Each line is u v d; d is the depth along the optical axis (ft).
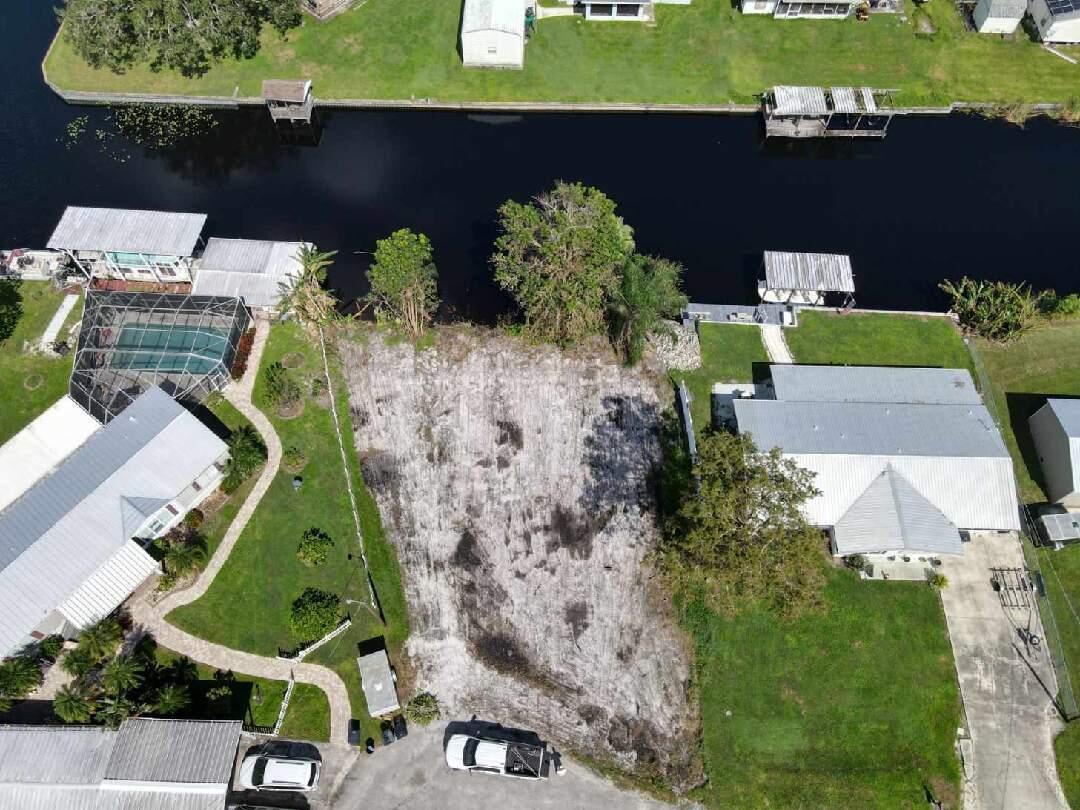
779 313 260.21
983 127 319.06
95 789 170.19
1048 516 218.59
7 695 182.60
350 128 311.88
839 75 322.14
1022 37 332.80
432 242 277.44
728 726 192.24
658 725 192.34
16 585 188.14
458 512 219.82
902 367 248.11
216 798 170.60
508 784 184.96
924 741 192.03
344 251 274.77
